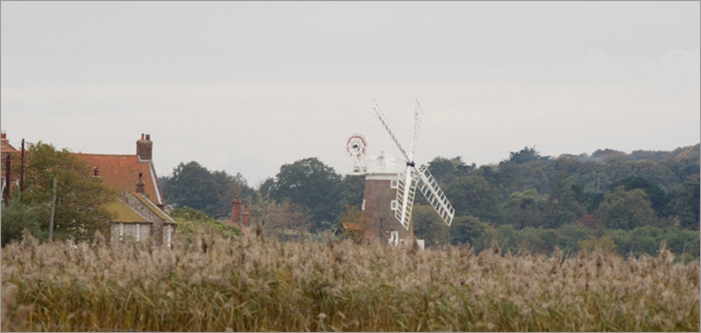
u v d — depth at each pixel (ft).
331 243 309.42
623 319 275.18
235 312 281.13
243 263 293.02
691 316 275.80
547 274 295.69
